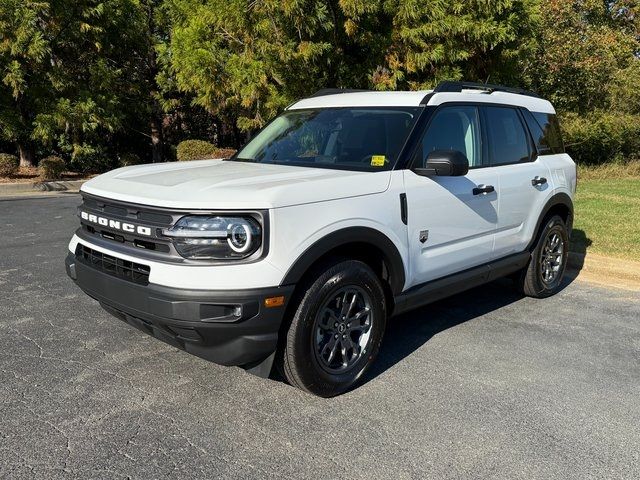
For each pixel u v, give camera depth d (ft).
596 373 13.38
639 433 10.81
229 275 10.06
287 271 10.46
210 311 10.05
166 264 10.28
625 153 65.26
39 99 48.80
